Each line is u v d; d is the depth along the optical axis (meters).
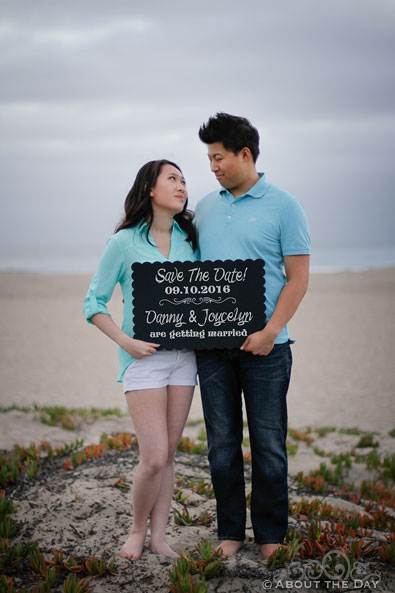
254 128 3.35
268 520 3.40
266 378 3.30
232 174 3.32
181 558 3.24
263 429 3.32
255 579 3.16
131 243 3.34
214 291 3.28
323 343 15.09
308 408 9.36
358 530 3.86
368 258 54.66
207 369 3.38
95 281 3.35
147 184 3.36
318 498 4.79
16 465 4.73
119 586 3.15
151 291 3.27
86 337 16.33
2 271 45.16
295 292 3.28
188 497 4.27
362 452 6.73
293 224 3.29
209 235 3.44
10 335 16.69
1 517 3.86
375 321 18.16
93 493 4.26
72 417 7.11
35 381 11.27
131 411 3.29
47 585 3.11
